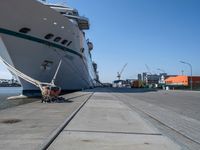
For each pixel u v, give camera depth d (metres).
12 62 29.02
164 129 11.31
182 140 9.13
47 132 9.52
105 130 10.23
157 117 15.38
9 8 25.23
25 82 31.66
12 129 10.09
